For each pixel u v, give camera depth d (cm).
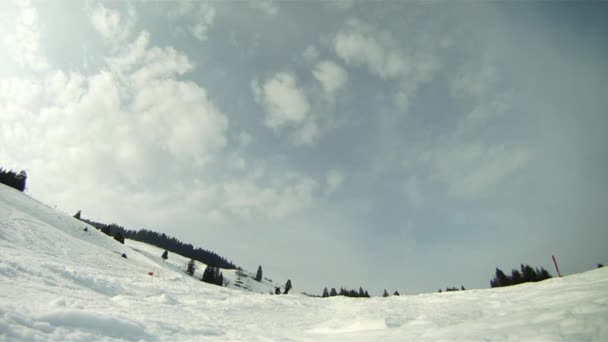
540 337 538
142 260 4922
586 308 655
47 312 436
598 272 1400
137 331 514
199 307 1340
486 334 636
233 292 2083
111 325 485
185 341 552
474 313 1135
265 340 704
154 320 639
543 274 5959
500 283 6469
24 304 453
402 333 869
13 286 559
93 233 5178
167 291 1559
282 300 1891
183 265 10781
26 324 382
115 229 16125
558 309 738
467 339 621
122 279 1562
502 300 1295
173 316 828
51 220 4312
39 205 4931
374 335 899
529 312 820
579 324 555
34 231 2525
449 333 725
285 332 1118
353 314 1484
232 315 1327
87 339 410
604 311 598
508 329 642
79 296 690
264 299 1866
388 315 1320
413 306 1535
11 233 2055
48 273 877
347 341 815
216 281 9450
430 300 1664
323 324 1330
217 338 636
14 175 6294
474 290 1761
